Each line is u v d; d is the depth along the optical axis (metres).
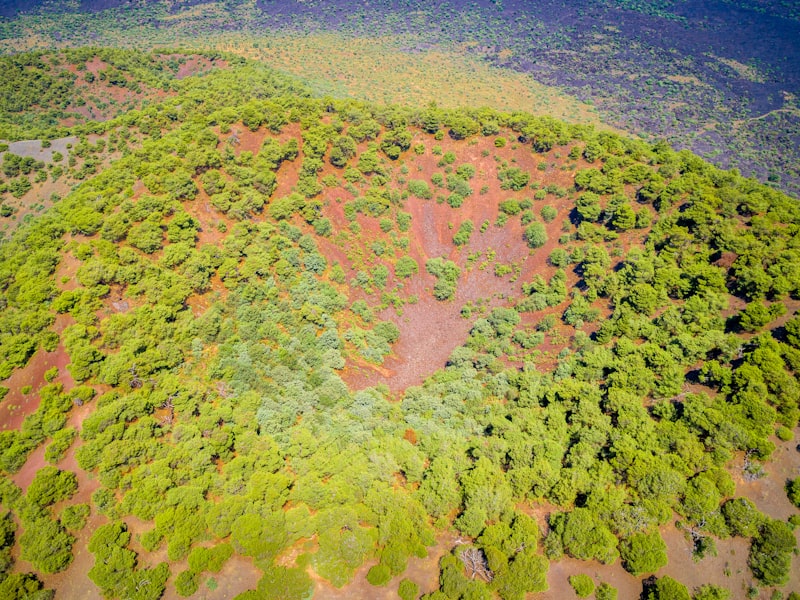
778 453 62.28
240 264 89.44
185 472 59.75
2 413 67.56
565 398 73.06
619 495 57.84
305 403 76.12
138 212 85.62
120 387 68.62
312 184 103.19
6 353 69.94
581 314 88.19
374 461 62.84
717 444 61.88
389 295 99.62
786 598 53.47
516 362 87.62
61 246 82.62
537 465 61.59
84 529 57.41
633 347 76.88
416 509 57.31
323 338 88.19
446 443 67.69
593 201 99.56
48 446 62.50
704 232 88.19
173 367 73.56
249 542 53.25
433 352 93.88
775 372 65.56
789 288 75.75
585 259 95.62
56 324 73.69
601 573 55.00
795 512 58.81
